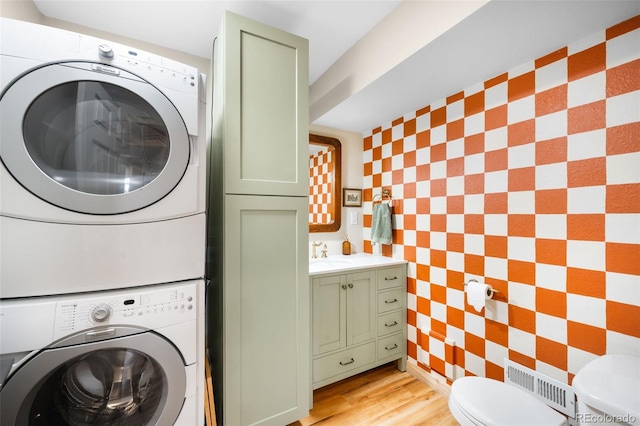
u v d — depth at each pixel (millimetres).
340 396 1709
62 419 804
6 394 686
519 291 1403
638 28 1041
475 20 1075
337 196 2414
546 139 1306
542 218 1317
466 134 1668
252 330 1234
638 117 1042
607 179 1116
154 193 883
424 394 1733
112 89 841
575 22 1089
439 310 1824
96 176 824
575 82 1211
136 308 837
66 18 1444
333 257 2262
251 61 1249
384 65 1489
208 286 1464
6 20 717
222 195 1178
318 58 1892
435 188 1868
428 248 1914
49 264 754
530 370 1341
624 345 1064
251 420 1223
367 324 1849
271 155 1291
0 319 693
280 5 1392
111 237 827
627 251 1064
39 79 736
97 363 833
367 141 2523
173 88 929
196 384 948
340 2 1386
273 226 1295
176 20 1481
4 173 710
